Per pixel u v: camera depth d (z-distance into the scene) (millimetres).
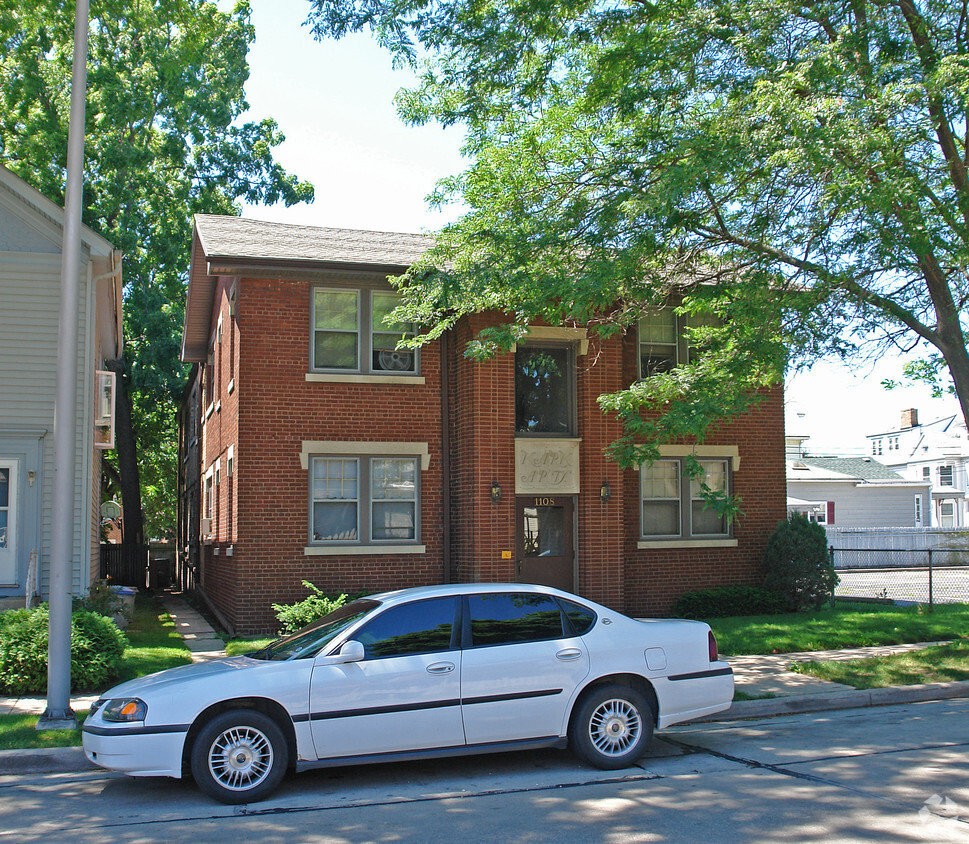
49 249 14508
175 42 28250
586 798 6785
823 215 11789
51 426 14266
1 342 14188
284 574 15648
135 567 29156
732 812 6320
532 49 12742
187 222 29906
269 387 15828
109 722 6801
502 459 16047
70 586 9234
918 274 12938
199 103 29203
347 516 16234
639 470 17812
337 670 7098
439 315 14430
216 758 6828
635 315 13461
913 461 53812
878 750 8219
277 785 6914
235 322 16469
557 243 12492
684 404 12219
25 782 7602
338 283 16281
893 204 11055
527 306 12547
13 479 14055
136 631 15641
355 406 16281
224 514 17938
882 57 11445
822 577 17703
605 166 12797
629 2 12547
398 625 7430
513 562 15984
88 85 27078
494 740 7375
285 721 6980
